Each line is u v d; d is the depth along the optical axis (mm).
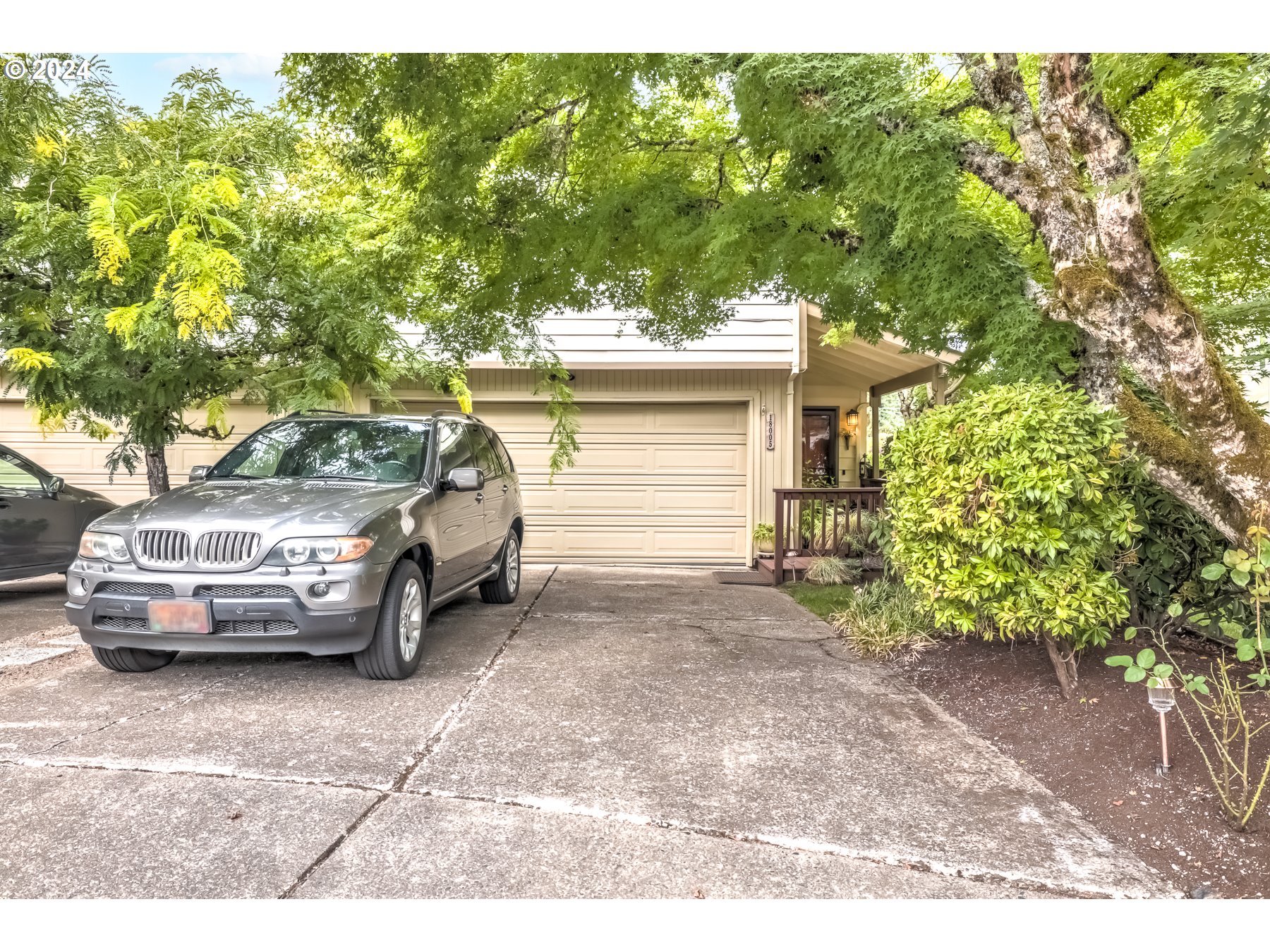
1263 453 3902
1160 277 3949
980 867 2588
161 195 4594
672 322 7848
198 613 4047
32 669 4832
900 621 5824
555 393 8383
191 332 4449
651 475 10992
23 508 7066
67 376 5938
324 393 6738
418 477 5465
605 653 5379
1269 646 3055
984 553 4312
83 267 5559
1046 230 4402
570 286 7352
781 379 10766
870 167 4672
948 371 5836
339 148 6797
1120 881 2525
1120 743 3545
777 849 2670
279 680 4602
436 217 6492
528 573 9961
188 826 2740
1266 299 5684
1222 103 3658
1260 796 2971
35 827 2721
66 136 5211
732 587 8891
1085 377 4750
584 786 3146
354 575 4203
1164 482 4262
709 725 3916
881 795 3125
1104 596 4055
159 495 4883
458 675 4762
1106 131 4113
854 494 9336
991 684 4574
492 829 2768
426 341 7773
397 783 3131
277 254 6371
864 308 6562
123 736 3621
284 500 4582
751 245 6000
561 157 6859
